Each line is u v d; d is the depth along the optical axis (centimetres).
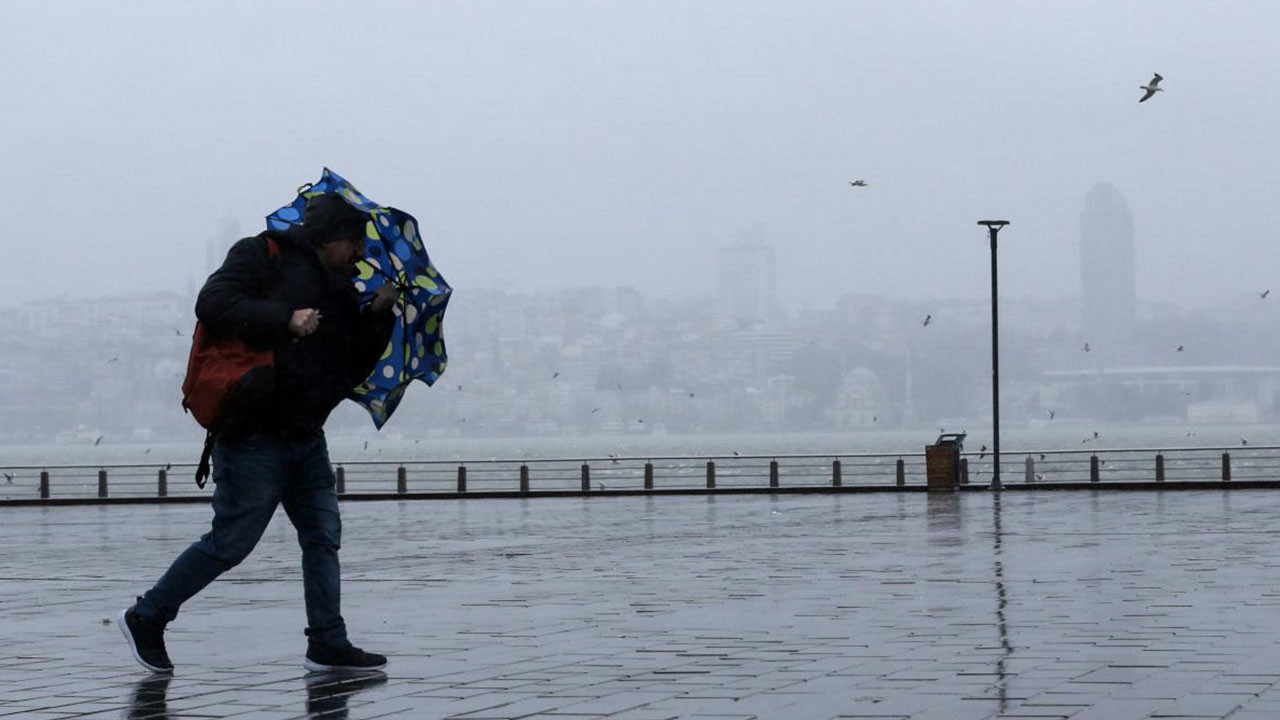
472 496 4259
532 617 1220
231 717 768
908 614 1195
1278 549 1844
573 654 986
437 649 1021
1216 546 1908
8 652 1036
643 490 4244
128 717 772
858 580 1513
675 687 839
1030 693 798
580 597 1388
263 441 924
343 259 938
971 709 753
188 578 927
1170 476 7275
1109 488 4034
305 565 942
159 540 2466
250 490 922
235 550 926
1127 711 739
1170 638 1020
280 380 917
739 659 949
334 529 946
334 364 940
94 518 3328
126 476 9906
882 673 880
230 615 1262
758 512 3112
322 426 949
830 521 2703
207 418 914
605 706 779
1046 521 2566
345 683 880
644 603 1321
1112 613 1177
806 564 1733
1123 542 2009
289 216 955
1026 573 1554
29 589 1559
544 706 783
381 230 962
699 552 1972
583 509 3416
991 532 2286
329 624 934
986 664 908
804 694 808
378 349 952
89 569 1842
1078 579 1476
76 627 1195
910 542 2091
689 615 1216
